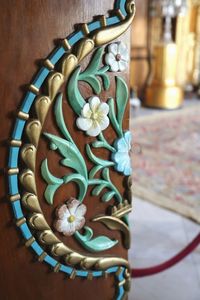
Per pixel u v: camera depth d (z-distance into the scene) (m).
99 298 0.65
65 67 0.48
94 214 0.59
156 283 1.05
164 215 1.44
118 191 0.61
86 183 0.55
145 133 2.53
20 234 0.51
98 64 0.52
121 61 0.54
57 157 0.52
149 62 3.25
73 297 0.61
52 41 0.48
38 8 0.46
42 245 0.54
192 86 3.67
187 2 3.17
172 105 3.20
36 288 0.56
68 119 0.51
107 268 0.63
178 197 1.58
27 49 0.46
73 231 0.56
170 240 1.27
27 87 0.47
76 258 0.57
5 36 0.45
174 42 3.27
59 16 0.48
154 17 3.18
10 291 0.53
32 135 0.47
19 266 0.53
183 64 3.50
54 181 0.52
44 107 0.47
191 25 3.47
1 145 0.47
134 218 1.42
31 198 0.49
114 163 0.58
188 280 1.06
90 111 0.52
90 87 0.52
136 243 1.25
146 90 3.28
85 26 0.49
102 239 0.61
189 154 2.13
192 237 1.29
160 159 2.05
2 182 0.48
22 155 0.47
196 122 2.83
